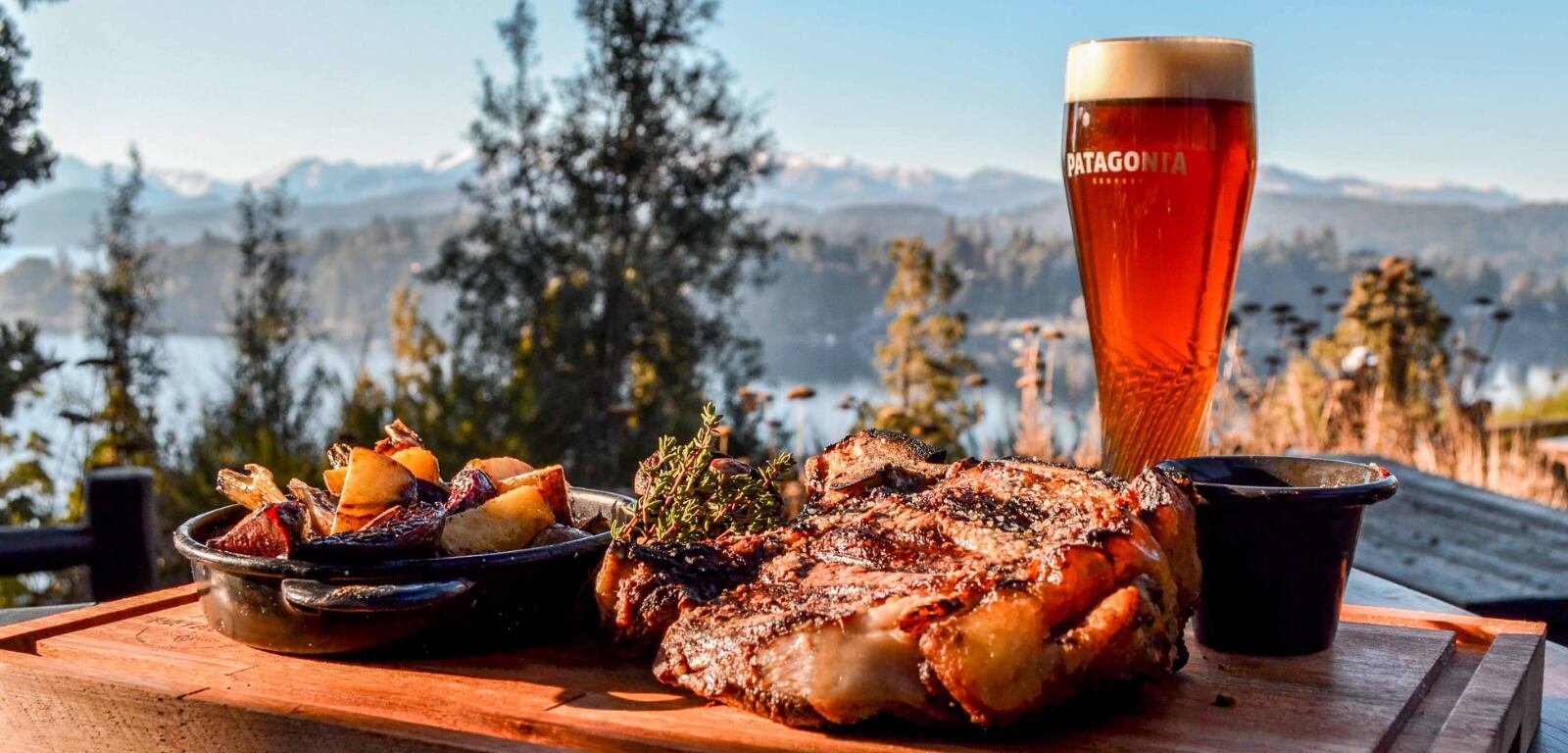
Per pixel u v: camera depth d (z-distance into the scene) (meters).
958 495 1.95
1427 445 8.94
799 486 3.33
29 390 8.52
